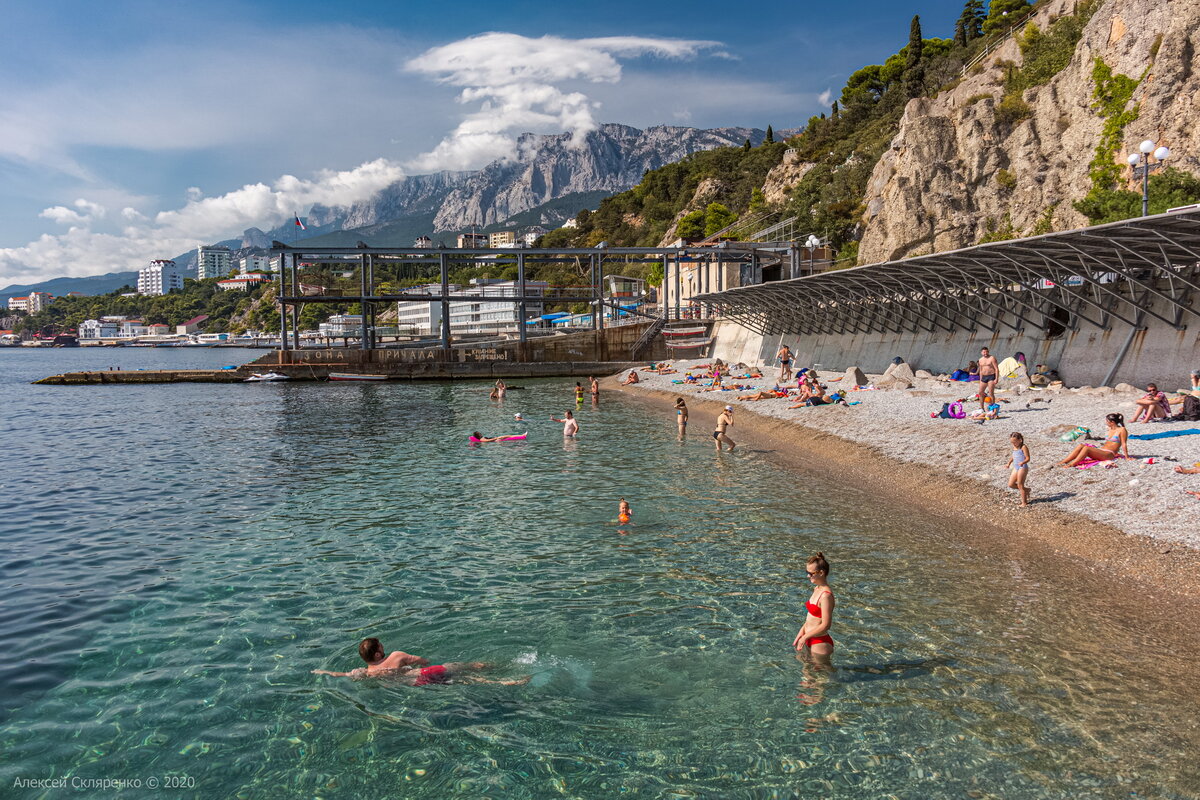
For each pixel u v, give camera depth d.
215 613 13.21
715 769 8.41
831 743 8.82
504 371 83.56
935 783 7.98
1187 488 16.94
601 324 87.25
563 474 25.83
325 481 25.17
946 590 13.47
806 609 12.93
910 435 27.84
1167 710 9.16
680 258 91.50
